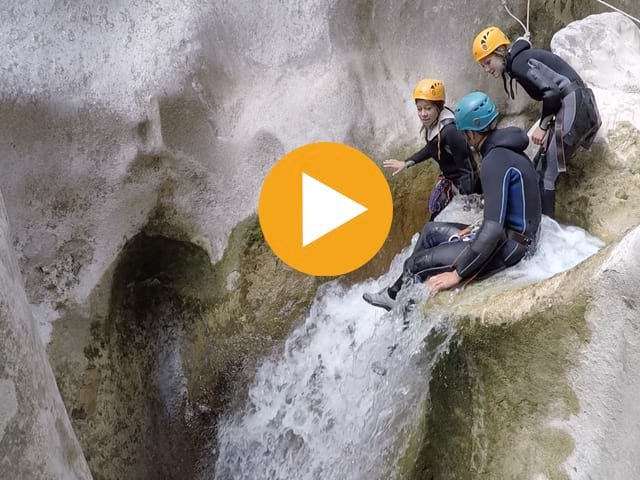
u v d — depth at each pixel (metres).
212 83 2.74
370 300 2.59
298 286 2.94
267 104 2.84
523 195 2.30
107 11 2.60
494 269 2.32
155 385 3.01
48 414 1.39
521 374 1.90
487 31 2.75
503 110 3.29
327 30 2.90
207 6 2.71
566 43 3.10
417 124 3.09
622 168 2.77
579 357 1.77
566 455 1.83
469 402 2.02
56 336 2.62
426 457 2.13
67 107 2.54
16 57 2.48
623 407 1.70
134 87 2.61
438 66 3.13
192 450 3.05
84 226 2.64
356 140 2.96
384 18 2.99
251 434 2.95
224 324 2.96
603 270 1.68
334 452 2.61
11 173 2.51
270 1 2.82
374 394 2.40
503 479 1.95
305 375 2.86
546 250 2.46
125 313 2.90
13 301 1.36
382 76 3.04
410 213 3.14
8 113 2.46
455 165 2.84
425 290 2.32
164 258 2.90
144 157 2.66
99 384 2.75
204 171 2.78
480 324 1.97
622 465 1.71
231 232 2.87
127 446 2.86
